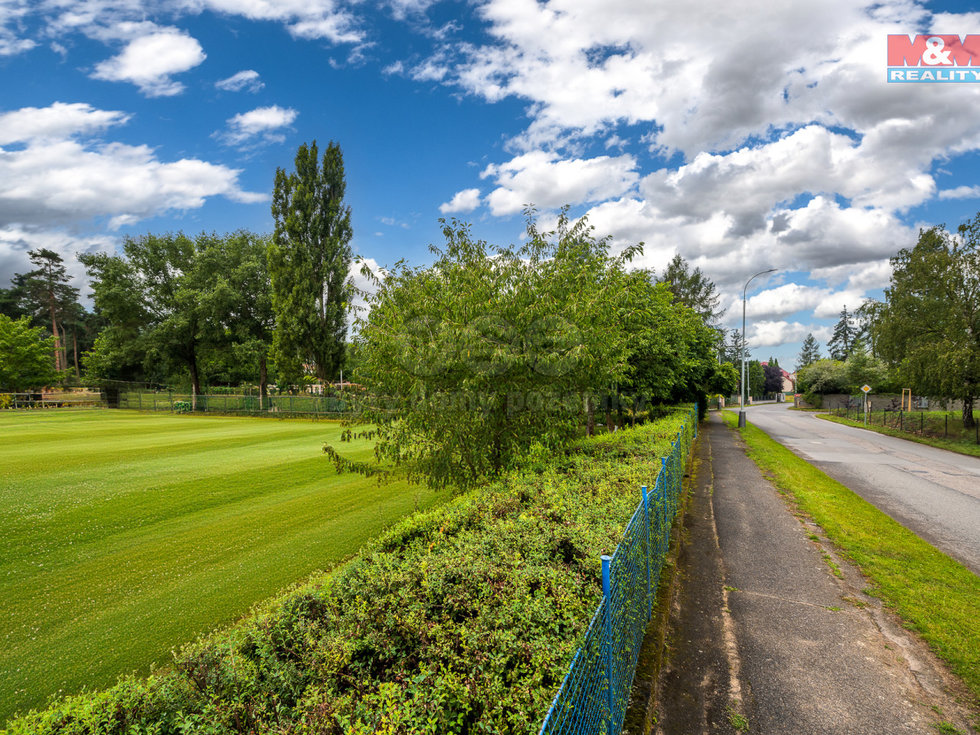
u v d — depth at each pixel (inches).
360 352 346.3
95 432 1124.5
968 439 908.0
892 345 1119.6
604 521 192.9
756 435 973.2
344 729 91.8
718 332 1119.6
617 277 403.5
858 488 493.7
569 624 123.8
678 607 237.8
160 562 346.3
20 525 421.4
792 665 189.3
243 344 1765.5
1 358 2097.7
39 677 222.2
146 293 1863.9
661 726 156.9
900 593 246.5
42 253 2871.6
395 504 482.9
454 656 114.0
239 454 778.8
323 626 138.2
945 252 1036.5
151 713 104.7
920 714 160.9
